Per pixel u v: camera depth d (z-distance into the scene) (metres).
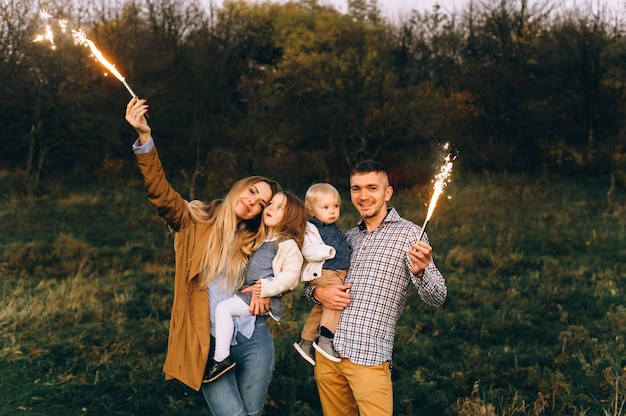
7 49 17.14
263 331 3.40
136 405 4.97
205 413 4.88
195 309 3.33
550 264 10.76
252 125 21.25
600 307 8.20
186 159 21.14
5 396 5.14
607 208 16.19
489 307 8.10
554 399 5.06
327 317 3.54
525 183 19.80
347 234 3.81
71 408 4.94
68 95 18.42
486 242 12.52
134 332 6.81
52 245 12.13
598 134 23.78
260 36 27.95
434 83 27.53
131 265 10.91
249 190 3.40
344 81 21.22
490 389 5.25
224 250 3.33
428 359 6.26
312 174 21.05
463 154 22.92
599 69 23.66
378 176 3.53
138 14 22.91
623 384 5.30
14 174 19.28
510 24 26.30
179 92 21.48
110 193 18.77
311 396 5.14
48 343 6.34
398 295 3.47
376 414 3.37
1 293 8.38
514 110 23.94
